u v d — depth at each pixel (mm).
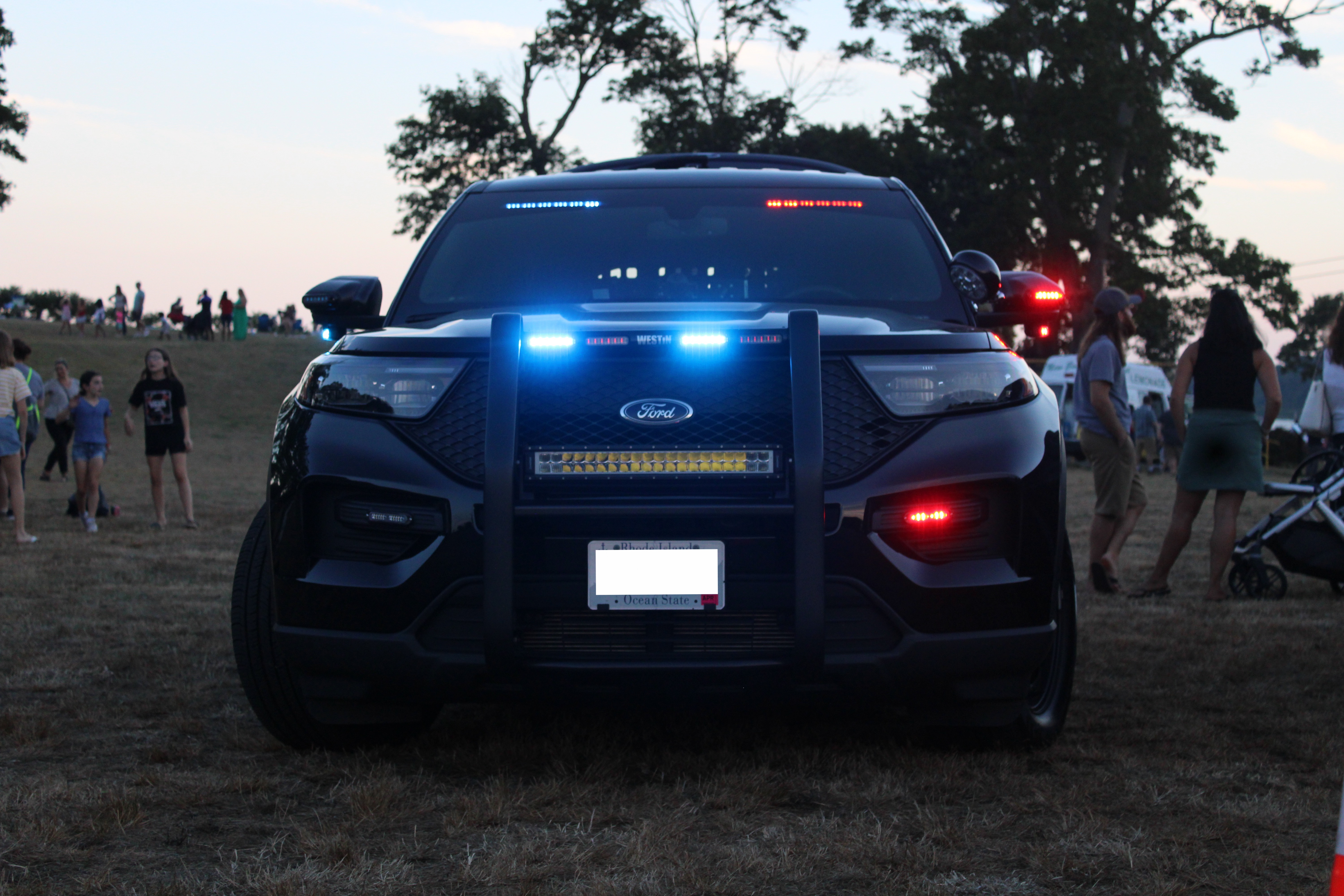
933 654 3121
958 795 3156
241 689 4531
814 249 4168
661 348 3107
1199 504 7098
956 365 3236
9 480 9914
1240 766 3426
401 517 3146
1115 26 40312
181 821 2969
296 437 3330
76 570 8195
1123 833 2850
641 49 48938
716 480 3025
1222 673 4770
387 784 3170
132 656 5145
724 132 46156
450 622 3137
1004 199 43844
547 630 3102
